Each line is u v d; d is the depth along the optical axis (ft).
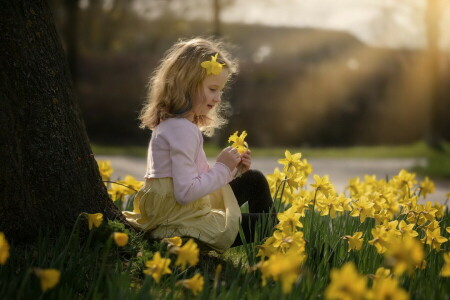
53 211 12.74
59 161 12.88
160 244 11.97
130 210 16.14
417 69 91.76
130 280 11.26
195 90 13.10
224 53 14.44
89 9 98.32
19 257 11.79
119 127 81.56
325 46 128.36
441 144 75.46
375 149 77.77
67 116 13.29
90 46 102.01
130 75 81.87
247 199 14.15
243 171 13.53
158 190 12.69
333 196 14.33
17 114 12.41
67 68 13.84
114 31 101.45
